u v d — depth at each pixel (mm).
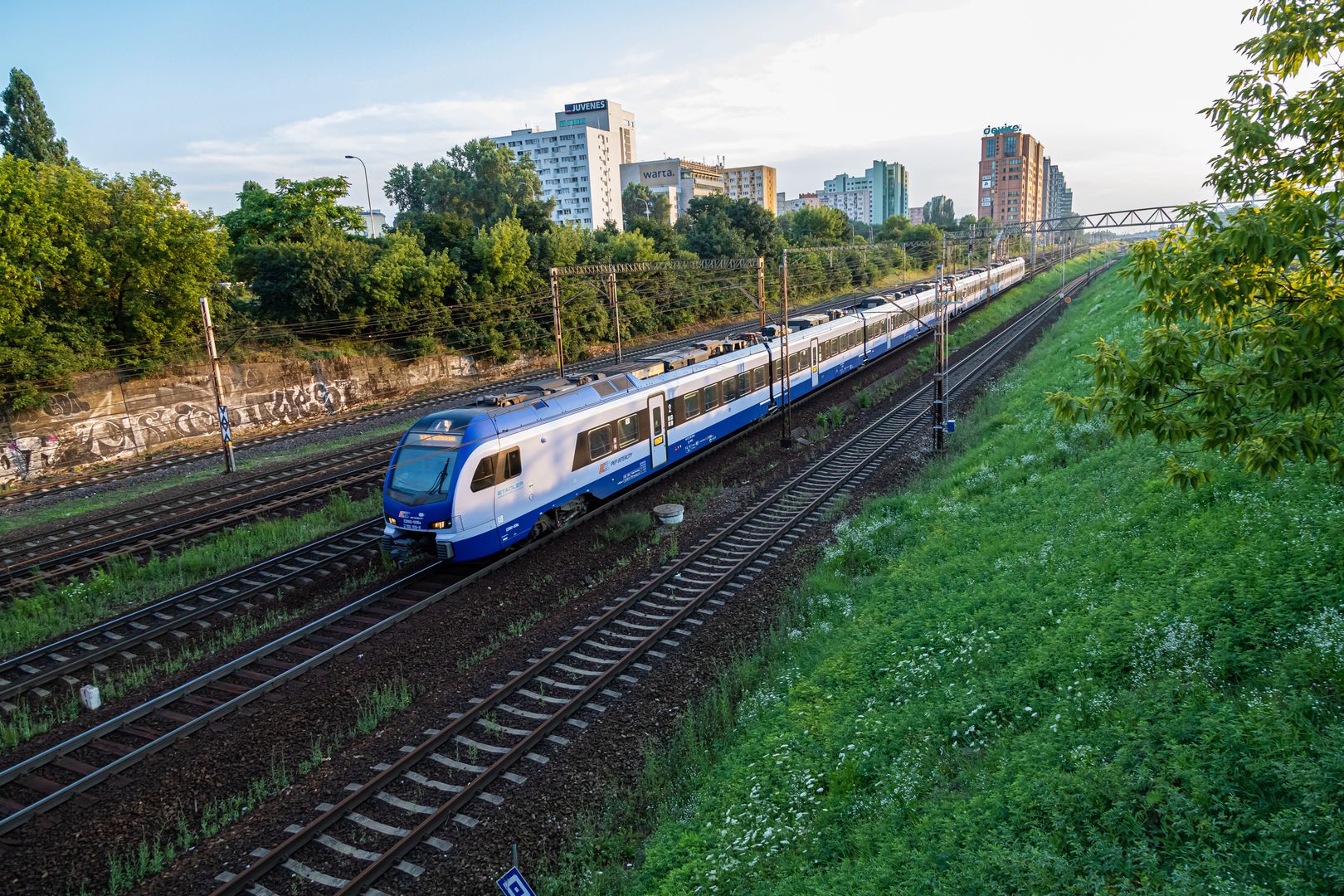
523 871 8328
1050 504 14242
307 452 27844
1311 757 5727
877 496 20062
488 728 10672
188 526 19531
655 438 21938
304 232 39750
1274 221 5699
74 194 27938
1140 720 6938
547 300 46062
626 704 11312
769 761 9109
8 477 25859
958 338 45594
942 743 8266
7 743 10742
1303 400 5531
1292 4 6285
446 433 16000
